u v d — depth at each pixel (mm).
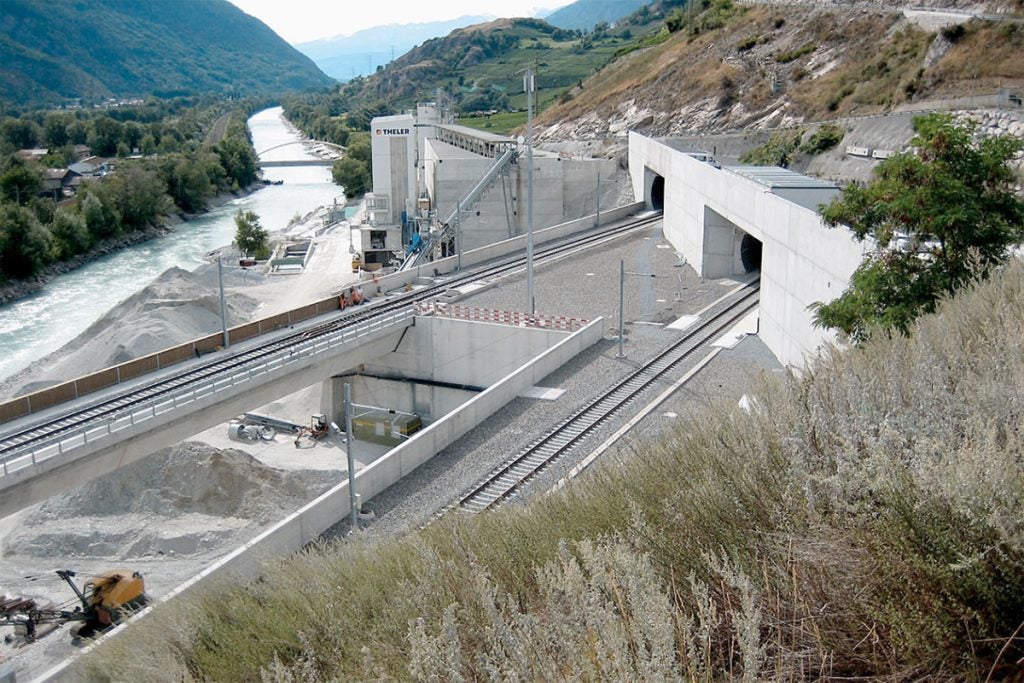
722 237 44062
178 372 33656
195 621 9711
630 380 29500
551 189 73000
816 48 76125
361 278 65438
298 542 19281
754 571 6168
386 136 78500
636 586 5242
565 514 8609
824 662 5227
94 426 27125
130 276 82375
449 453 24547
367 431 40031
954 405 6754
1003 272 12992
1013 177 16812
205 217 120312
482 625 6516
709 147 71062
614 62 116375
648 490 8086
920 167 16734
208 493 31656
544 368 30547
